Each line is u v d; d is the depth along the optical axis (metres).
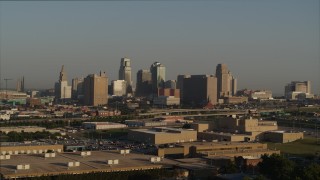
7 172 169.00
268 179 182.25
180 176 185.62
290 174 174.12
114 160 191.62
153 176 179.00
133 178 177.62
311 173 169.25
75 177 168.00
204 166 196.62
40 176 165.88
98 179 171.88
